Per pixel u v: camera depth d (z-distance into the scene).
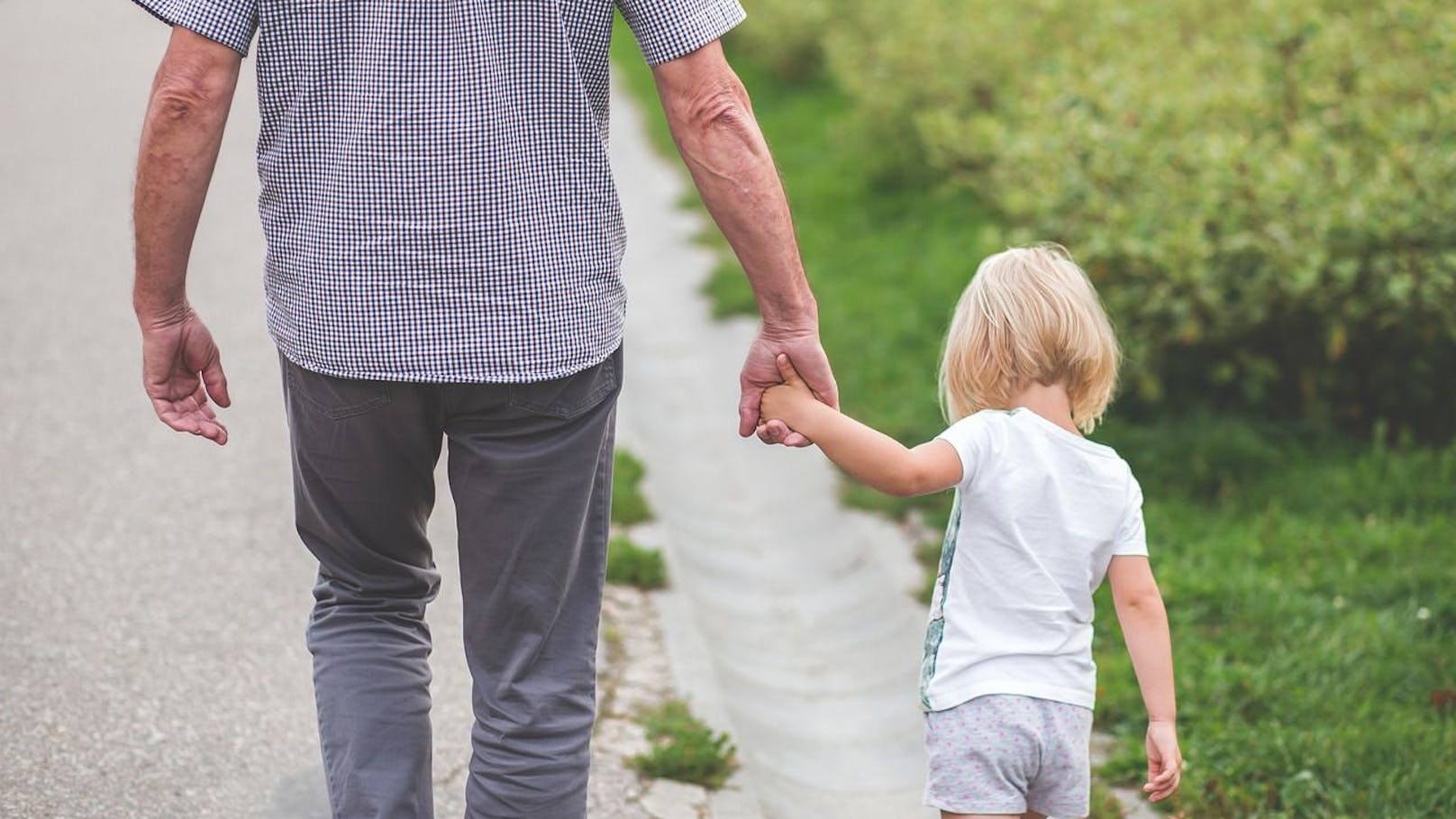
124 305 7.79
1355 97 6.34
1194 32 8.09
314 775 3.64
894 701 4.28
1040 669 2.69
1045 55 9.03
